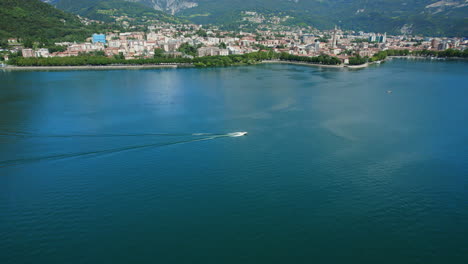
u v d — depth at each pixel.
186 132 135.75
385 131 139.25
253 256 68.38
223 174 99.56
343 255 68.81
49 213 81.19
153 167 104.00
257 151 116.19
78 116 160.12
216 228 76.25
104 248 70.25
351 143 125.00
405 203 85.88
